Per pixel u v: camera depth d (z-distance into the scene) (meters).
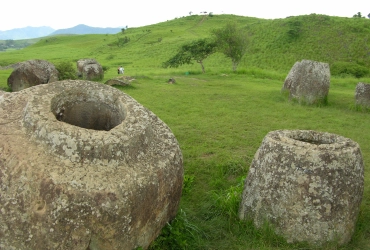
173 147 3.41
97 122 3.89
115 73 24.06
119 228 2.68
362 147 6.94
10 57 40.03
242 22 61.41
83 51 50.44
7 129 3.00
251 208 3.81
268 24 37.88
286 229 3.55
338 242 3.53
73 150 2.77
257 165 3.90
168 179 3.13
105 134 2.94
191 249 3.42
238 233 3.75
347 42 30.52
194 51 23.33
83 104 3.77
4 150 2.79
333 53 29.55
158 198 3.03
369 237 3.81
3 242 2.57
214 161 5.75
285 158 3.60
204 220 4.04
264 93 13.15
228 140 7.04
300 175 3.51
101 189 2.60
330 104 11.54
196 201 4.55
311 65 11.55
